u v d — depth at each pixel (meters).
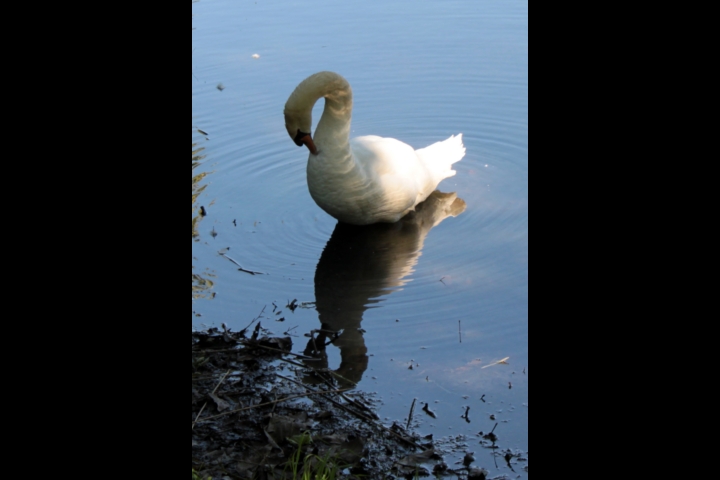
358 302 5.23
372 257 5.83
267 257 5.89
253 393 4.22
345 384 4.30
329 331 4.88
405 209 6.34
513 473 3.58
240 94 8.97
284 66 9.60
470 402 4.14
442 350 4.64
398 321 4.98
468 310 5.08
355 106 8.72
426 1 11.60
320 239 6.16
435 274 5.57
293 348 4.68
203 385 4.28
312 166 6.03
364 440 3.79
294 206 6.73
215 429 3.88
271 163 7.55
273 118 8.45
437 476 3.54
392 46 10.09
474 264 5.68
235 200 6.85
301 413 3.97
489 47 10.02
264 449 3.68
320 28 10.68
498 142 7.90
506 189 6.94
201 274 5.64
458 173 7.30
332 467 3.45
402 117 8.46
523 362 4.50
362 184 5.98
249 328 4.95
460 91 8.98
